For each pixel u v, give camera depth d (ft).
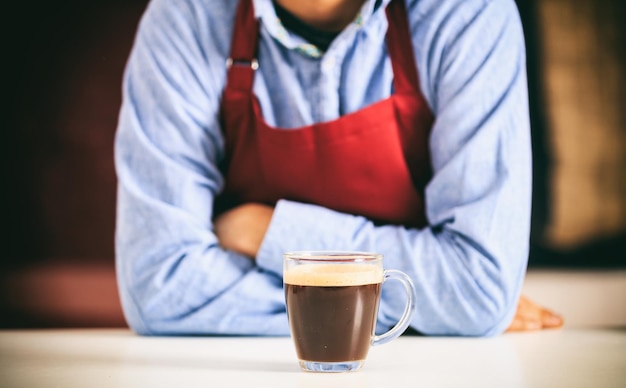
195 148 5.33
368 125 5.28
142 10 13.78
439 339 4.78
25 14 13.55
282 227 5.00
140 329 5.11
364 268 3.62
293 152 5.32
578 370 3.63
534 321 5.49
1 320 12.26
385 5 5.23
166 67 5.37
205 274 5.00
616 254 13.82
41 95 13.61
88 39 13.67
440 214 5.07
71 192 13.55
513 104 5.08
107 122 13.71
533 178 13.99
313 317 3.58
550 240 13.88
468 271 4.84
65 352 4.29
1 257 13.32
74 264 13.37
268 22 5.31
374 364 3.83
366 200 5.40
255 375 3.54
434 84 5.30
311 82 5.41
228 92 5.46
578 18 13.91
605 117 13.92
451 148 5.12
